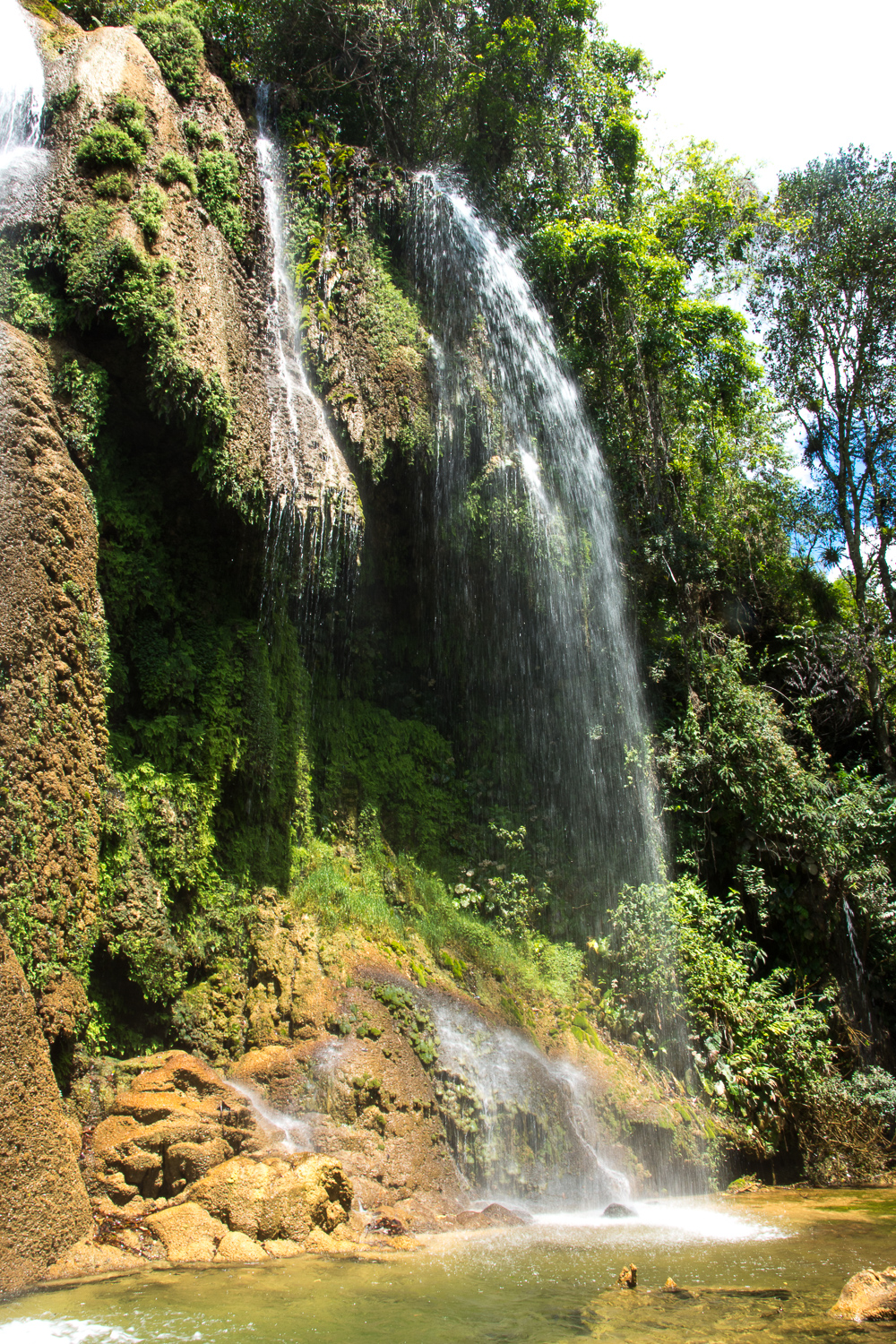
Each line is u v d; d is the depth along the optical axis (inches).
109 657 293.3
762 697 577.0
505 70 524.7
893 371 745.6
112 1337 148.7
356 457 397.4
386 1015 308.7
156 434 324.2
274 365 361.4
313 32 488.1
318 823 388.8
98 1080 243.3
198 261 324.2
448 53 514.9
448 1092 297.6
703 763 513.0
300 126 449.7
